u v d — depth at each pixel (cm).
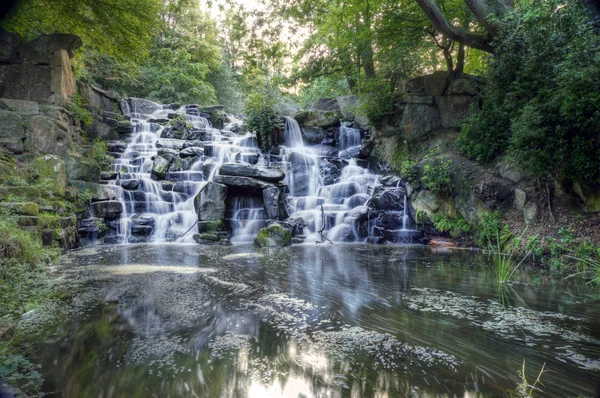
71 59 1237
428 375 233
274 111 1540
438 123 1299
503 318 354
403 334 309
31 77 1116
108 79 2141
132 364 247
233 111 3275
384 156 1358
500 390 214
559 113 641
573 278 550
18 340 288
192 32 2980
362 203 1174
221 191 1021
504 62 879
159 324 330
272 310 378
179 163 1245
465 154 1055
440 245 941
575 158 636
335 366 246
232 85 3353
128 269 591
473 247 899
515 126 748
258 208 1093
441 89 1319
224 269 603
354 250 859
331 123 1588
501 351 273
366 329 321
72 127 1144
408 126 1295
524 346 283
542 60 751
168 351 270
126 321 337
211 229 983
